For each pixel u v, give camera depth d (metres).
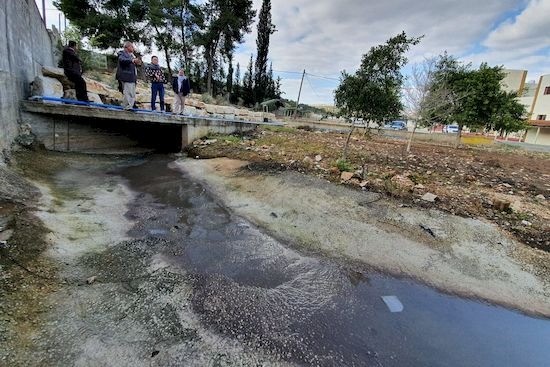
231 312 3.30
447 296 3.91
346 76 8.03
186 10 24.66
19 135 7.52
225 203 6.39
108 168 8.43
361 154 10.38
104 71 19.14
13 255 3.43
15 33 7.32
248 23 27.59
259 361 2.72
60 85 10.01
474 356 3.02
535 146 20.62
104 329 2.84
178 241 4.73
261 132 14.41
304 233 5.20
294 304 3.54
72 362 2.46
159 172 8.39
